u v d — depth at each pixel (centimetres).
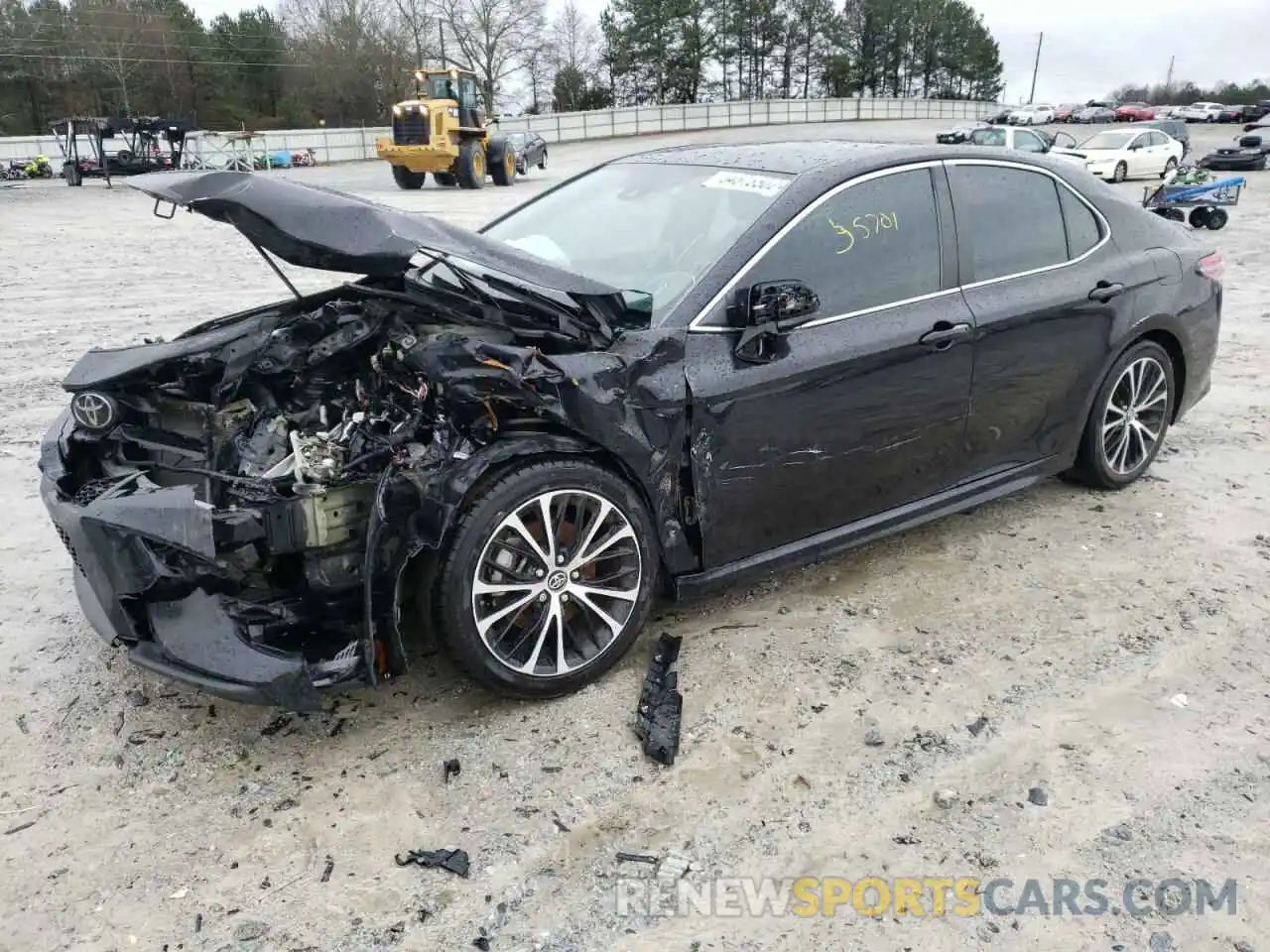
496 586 300
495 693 313
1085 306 433
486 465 289
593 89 7706
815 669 342
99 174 3181
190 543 264
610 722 313
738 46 8138
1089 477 486
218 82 7175
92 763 291
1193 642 363
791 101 6512
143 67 6856
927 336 375
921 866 257
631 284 355
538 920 238
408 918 238
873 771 292
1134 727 314
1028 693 330
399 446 308
